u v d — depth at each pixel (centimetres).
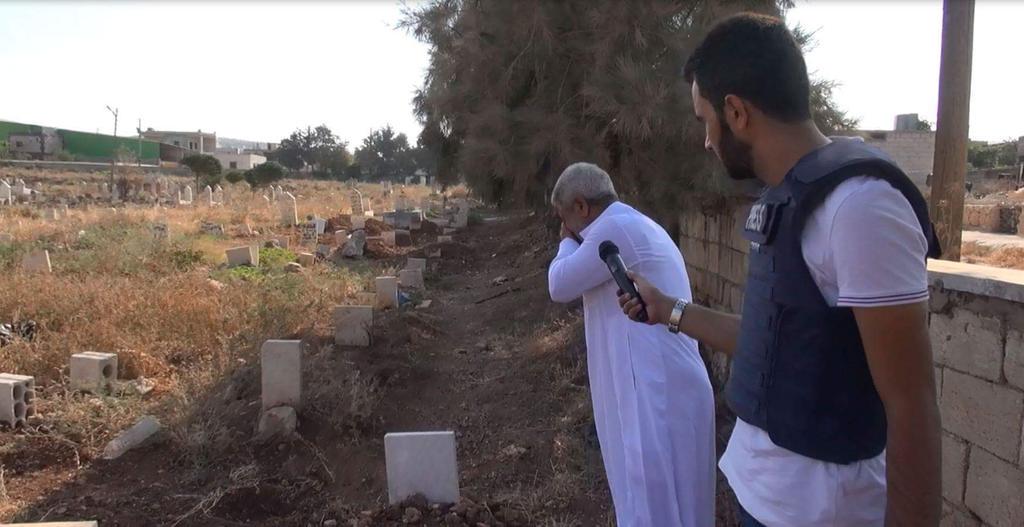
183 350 706
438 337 865
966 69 540
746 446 169
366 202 3100
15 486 426
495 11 620
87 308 783
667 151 561
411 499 394
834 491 151
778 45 154
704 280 673
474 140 632
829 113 561
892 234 133
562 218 320
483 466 480
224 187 4178
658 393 278
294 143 8069
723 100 160
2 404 494
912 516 135
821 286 147
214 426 495
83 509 395
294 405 511
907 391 134
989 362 284
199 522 383
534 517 402
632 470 272
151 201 3247
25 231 1598
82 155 7294
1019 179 3569
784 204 150
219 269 1217
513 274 1305
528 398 601
